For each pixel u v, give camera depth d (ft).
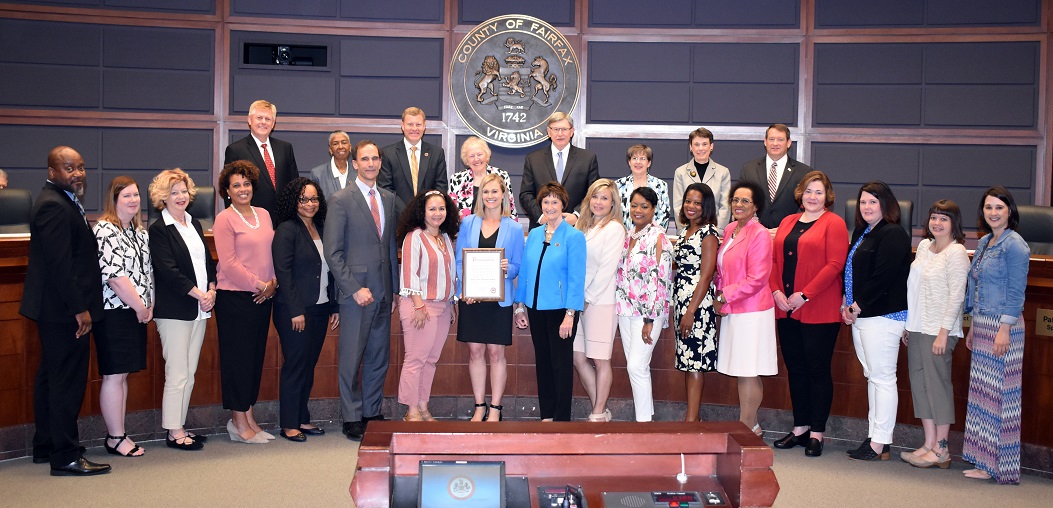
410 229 16.29
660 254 15.78
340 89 24.44
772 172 18.63
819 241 15.44
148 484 13.41
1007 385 13.93
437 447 7.97
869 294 15.07
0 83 23.24
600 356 16.38
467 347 18.45
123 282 14.19
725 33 24.43
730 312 15.57
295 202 16.07
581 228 16.78
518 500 7.48
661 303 15.76
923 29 23.90
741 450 7.47
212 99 24.09
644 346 16.06
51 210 13.23
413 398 16.46
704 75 24.54
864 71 24.18
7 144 23.39
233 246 15.64
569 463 8.16
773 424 17.46
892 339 15.12
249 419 16.53
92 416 15.96
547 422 8.48
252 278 15.52
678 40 24.49
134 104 23.79
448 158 24.52
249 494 12.94
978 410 14.33
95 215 23.80
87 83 23.59
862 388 16.69
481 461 7.61
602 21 24.58
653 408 17.11
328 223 16.02
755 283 15.21
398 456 7.98
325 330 16.94
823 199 15.66
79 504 12.34
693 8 24.49
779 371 17.38
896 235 14.96
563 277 16.14
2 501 12.42
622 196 18.21
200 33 23.97
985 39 23.67
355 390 16.67
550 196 16.03
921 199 24.26
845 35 24.13
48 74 23.44
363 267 16.14
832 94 24.35
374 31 24.35
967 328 15.49
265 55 24.47
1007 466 13.94
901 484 13.89
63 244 13.24
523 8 24.53
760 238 15.34
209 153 24.13
